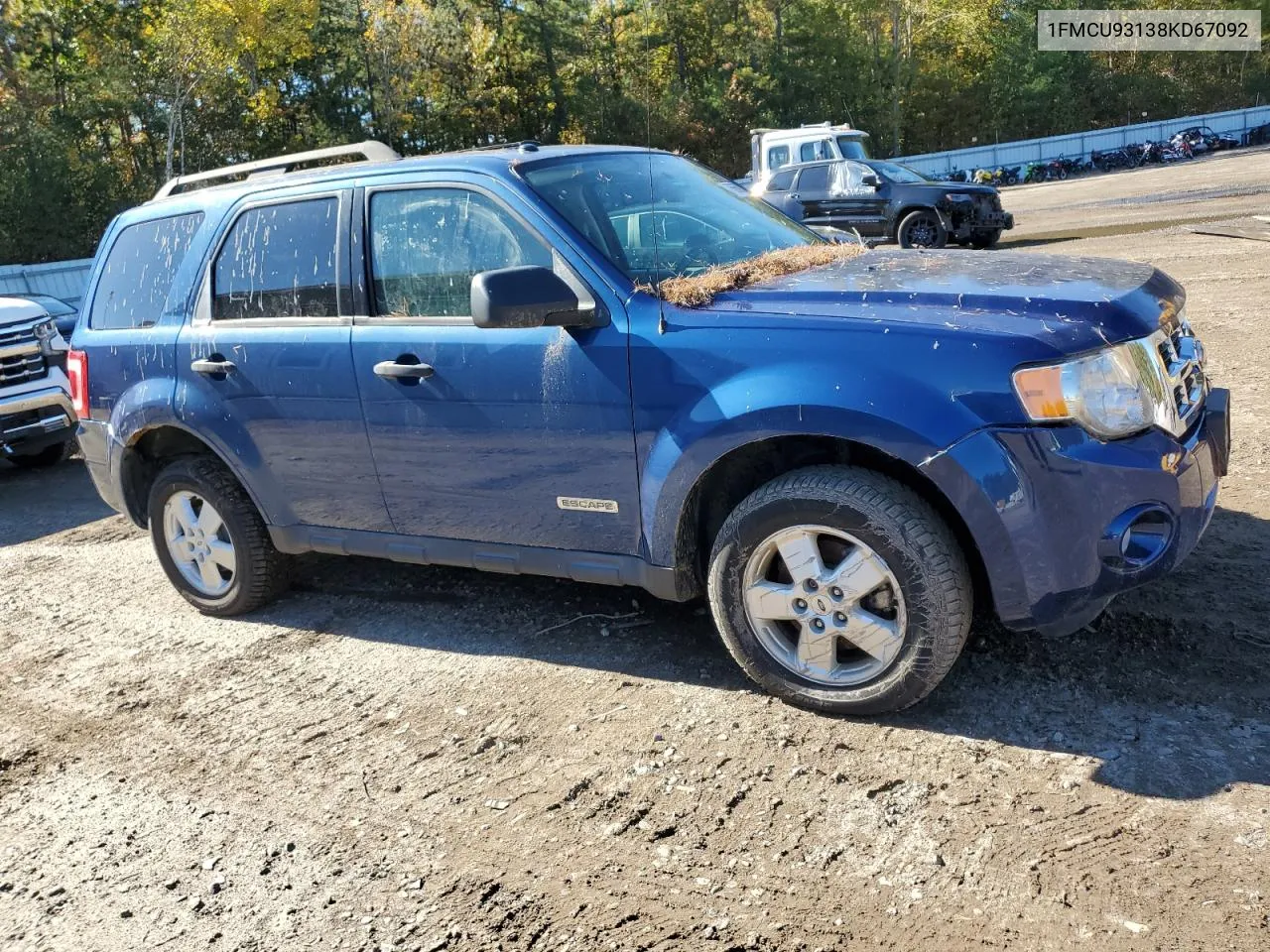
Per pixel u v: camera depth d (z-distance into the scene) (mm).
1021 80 65625
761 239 4035
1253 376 6672
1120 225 17281
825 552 3215
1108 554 2869
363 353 3857
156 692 4113
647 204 3898
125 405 4621
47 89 45000
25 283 25828
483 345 3582
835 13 60031
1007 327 2887
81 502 7590
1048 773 2855
